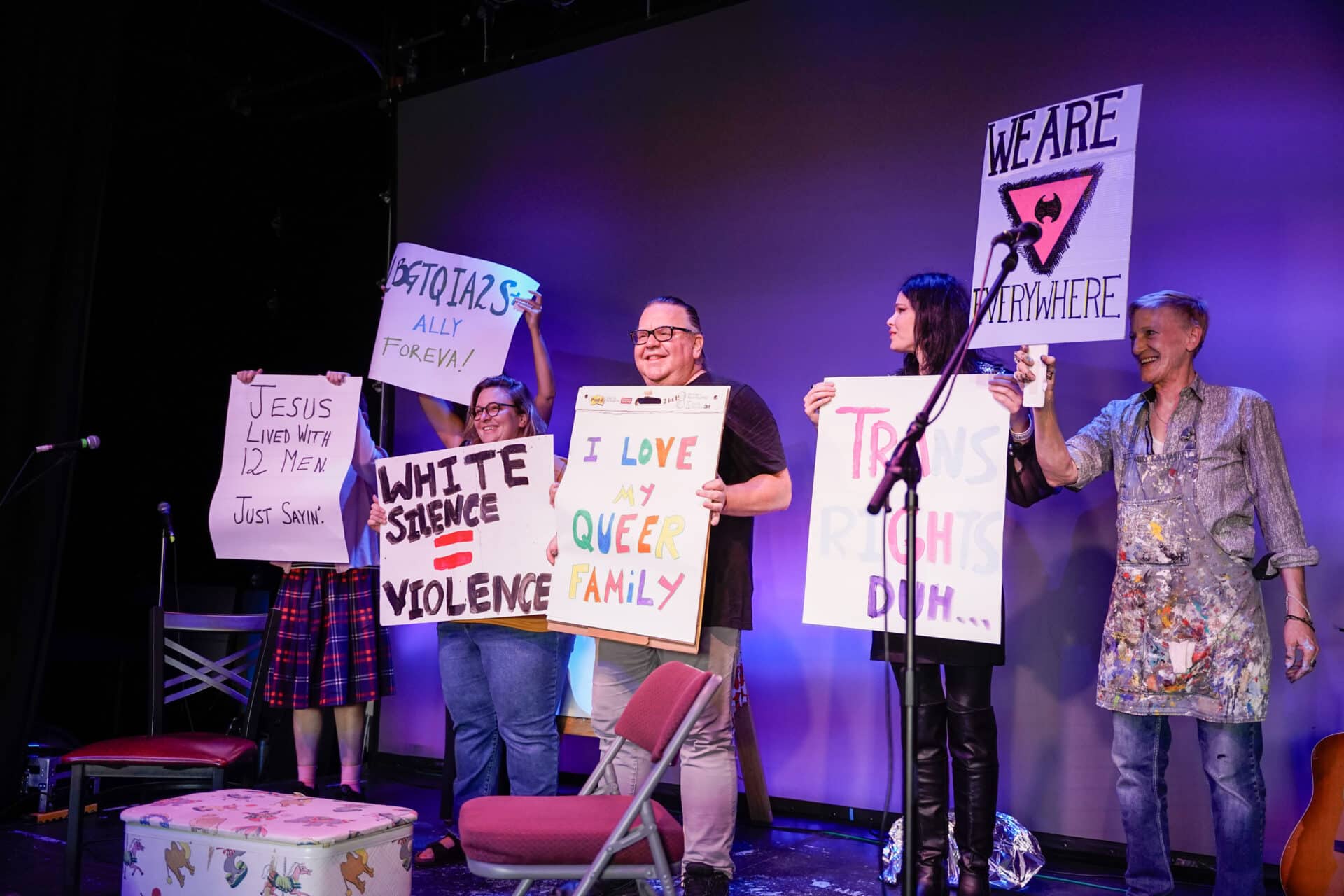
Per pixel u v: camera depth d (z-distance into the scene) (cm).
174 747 318
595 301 475
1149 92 363
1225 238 349
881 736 397
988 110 392
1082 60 376
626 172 471
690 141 456
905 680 228
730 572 300
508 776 377
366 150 593
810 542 298
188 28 591
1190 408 288
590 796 262
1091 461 298
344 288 597
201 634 508
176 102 610
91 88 458
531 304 424
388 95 554
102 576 607
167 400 620
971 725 293
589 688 407
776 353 428
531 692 343
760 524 427
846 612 290
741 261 439
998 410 284
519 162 502
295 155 617
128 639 580
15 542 425
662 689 252
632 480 300
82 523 604
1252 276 345
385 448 523
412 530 358
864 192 415
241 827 267
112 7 465
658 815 244
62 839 384
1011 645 377
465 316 432
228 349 625
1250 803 271
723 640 299
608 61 480
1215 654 275
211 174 623
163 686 432
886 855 341
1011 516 381
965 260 392
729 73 448
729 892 298
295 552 392
